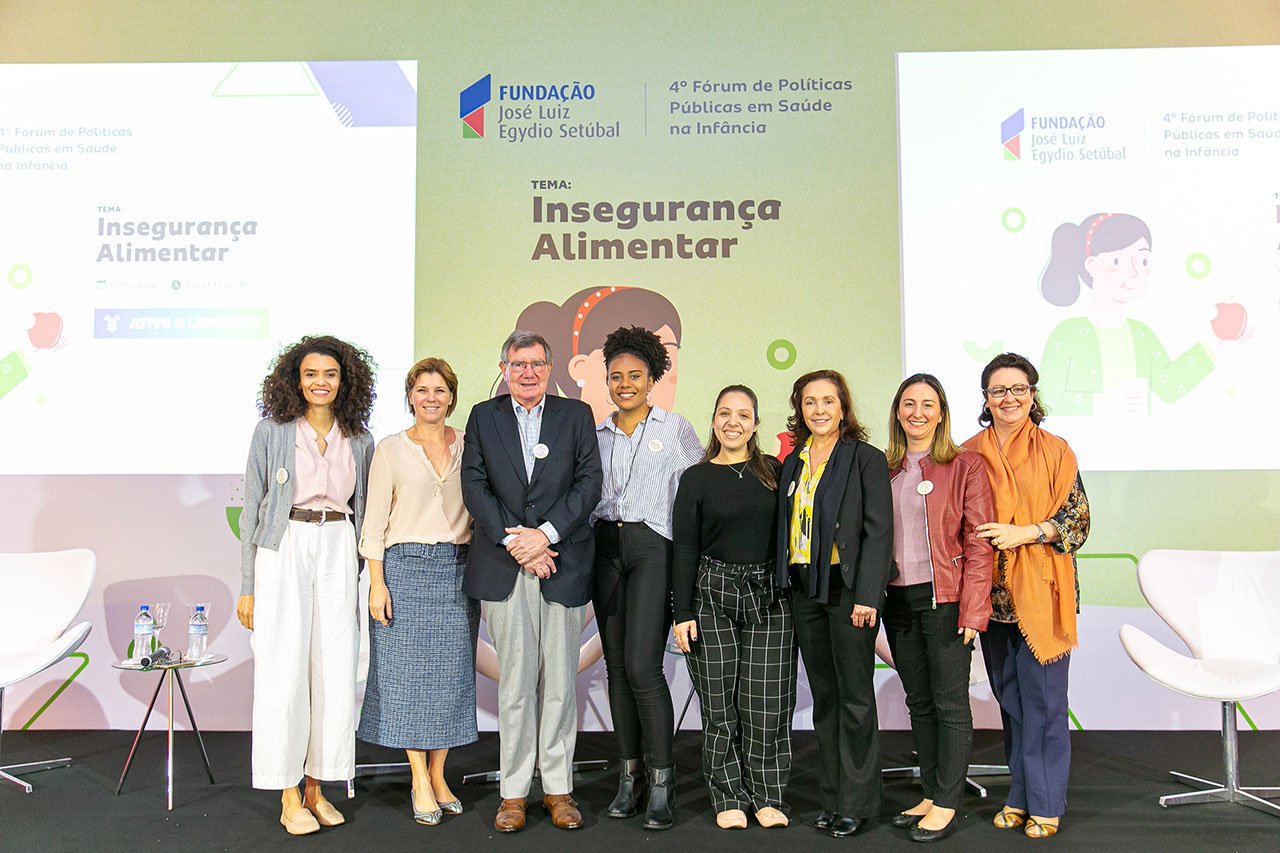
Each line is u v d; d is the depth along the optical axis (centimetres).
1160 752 386
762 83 446
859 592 280
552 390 439
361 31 448
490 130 446
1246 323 428
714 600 300
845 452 292
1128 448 426
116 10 446
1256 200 433
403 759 377
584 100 447
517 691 296
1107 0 443
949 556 287
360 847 281
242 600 300
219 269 438
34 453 430
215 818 309
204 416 433
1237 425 425
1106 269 432
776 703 299
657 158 446
